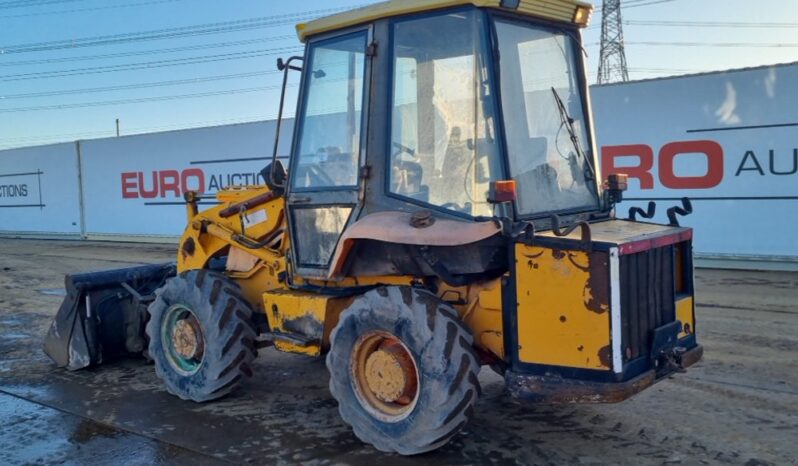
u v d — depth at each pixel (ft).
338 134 15.28
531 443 14.43
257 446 14.92
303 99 15.94
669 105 37.14
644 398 16.90
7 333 27.07
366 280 15.33
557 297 12.44
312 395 18.21
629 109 38.27
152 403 18.03
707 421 15.39
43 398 18.76
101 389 19.38
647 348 13.10
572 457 13.73
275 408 17.26
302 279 16.42
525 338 12.80
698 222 37.14
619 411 16.10
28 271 46.60
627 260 12.55
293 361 21.43
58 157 70.33
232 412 17.06
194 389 17.44
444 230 12.86
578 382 12.28
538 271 12.60
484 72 13.23
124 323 21.57
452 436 13.29
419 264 13.94
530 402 12.69
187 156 58.90
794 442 14.17
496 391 17.69
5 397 18.95
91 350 20.88
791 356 20.21
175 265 23.22
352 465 13.74
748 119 35.27
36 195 73.36
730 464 13.25
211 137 56.85
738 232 36.14
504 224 12.62
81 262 51.03
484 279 13.60
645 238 12.99
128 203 64.59
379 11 14.26
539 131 14.25
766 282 32.22
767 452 13.73
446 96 13.66
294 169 16.14
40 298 35.24
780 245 35.17
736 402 16.55
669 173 37.58
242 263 18.62
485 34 13.20
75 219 69.82
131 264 48.67
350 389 14.30
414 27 14.03
